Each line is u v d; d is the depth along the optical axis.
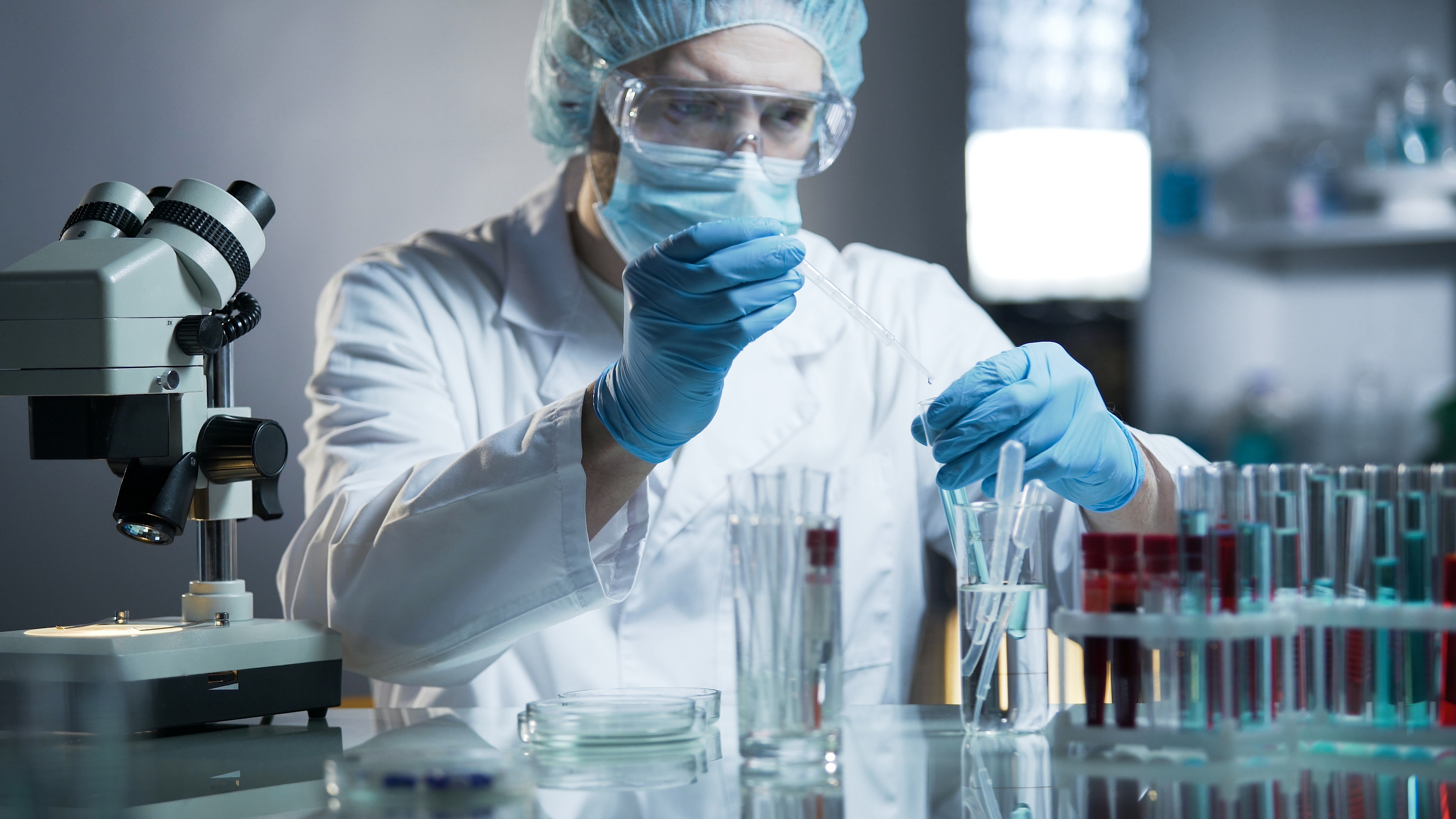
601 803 0.87
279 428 1.27
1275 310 3.96
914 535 2.11
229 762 1.06
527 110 2.16
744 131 1.76
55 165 2.66
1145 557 0.99
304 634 1.29
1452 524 1.01
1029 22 3.66
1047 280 3.78
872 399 2.13
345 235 2.83
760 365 2.04
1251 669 0.99
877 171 3.50
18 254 2.64
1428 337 3.92
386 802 0.88
